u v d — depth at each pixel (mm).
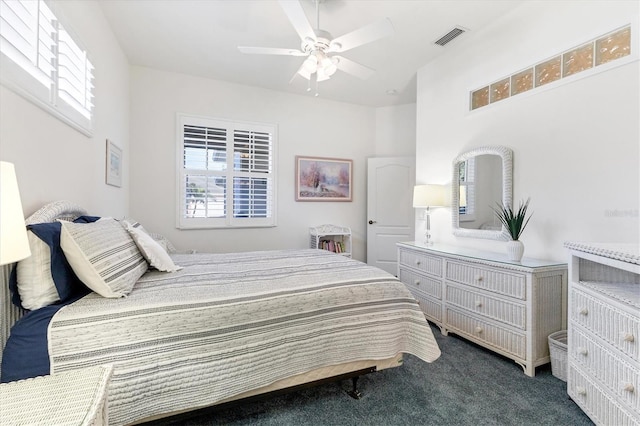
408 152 4762
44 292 1263
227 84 3977
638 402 1238
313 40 2076
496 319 2209
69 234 1306
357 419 1585
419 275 2984
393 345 1736
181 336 1294
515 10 2500
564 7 2170
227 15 2578
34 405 758
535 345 2006
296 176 4410
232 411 1637
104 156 2551
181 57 3328
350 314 1659
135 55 3291
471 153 2861
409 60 3361
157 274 1791
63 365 1116
